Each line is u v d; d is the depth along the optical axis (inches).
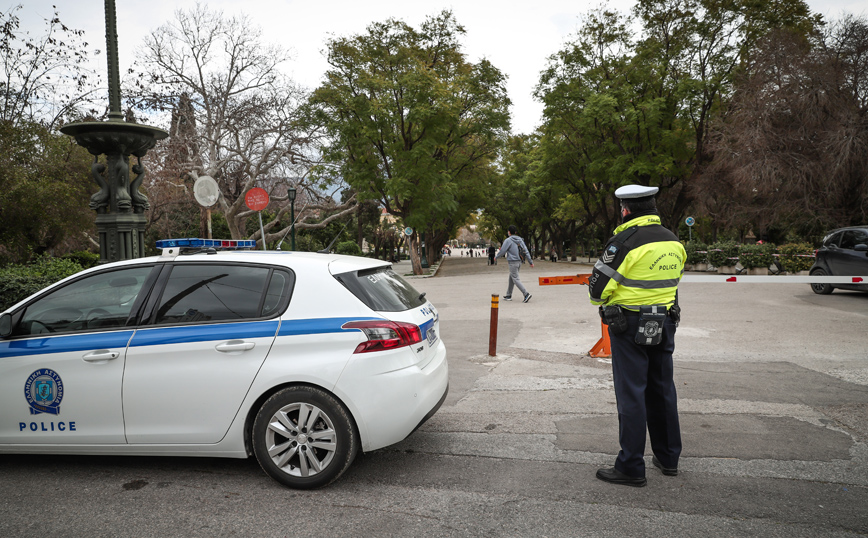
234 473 151.9
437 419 195.8
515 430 182.7
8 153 650.2
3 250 749.3
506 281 851.4
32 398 149.4
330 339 138.2
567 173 1402.6
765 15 1009.5
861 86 844.0
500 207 2016.5
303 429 139.3
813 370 251.1
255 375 139.3
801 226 1040.8
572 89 1190.3
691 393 219.9
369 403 136.2
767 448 162.2
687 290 598.2
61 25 799.1
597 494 135.3
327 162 1147.3
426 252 1590.8
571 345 320.5
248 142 1134.4
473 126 1213.7
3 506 133.3
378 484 143.2
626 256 137.6
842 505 127.1
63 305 154.5
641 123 1073.5
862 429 176.4
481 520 123.3
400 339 140.6
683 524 119.8
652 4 1082.7
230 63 1098.1
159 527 122.2
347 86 1107.9
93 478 149.6
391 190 1069.1
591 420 191.0
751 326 362.6
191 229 1464.1
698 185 1058.1
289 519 125.0
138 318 148.9
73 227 827.4
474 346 327.9
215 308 146.6
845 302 466.9
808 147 880.9
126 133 348.5
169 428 144.0
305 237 1838.1
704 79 1070.4
